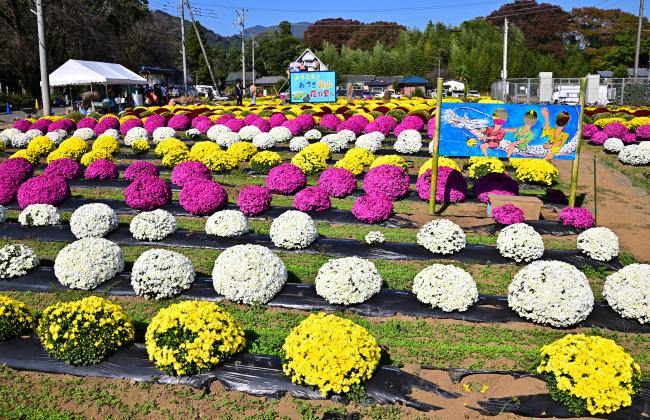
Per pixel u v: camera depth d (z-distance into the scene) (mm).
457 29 75875
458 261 8391
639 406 4676
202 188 10727
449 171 11508
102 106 27344
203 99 40969
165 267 7043
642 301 6273
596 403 4594
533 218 10109
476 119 10180
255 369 5227
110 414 4938
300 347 4984
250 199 10375
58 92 46531
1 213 9984
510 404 4895
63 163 13266
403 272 7980
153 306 6883
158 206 11000
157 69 44531
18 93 51312
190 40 83125
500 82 36031
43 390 5230
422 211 10914
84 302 5551
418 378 5164
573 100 31125
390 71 67938
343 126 18438
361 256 8547
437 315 6617
